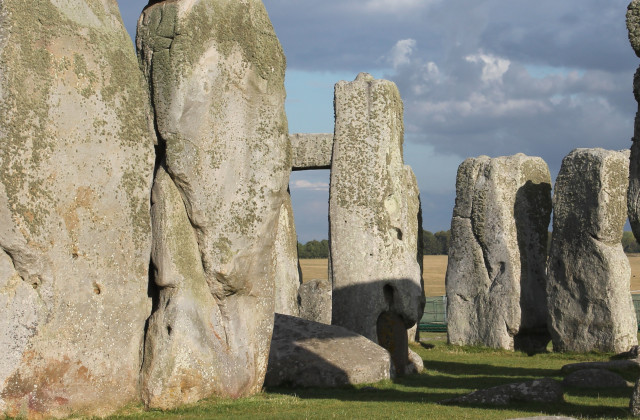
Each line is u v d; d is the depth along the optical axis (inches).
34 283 380.8
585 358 737.6
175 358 412.8
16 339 374.9
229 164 438.3
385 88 625.6
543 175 864.9
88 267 396.8
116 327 407.5
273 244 463.5
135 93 420.2
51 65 386.3
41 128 380.8
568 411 401.4
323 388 502.6
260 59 451.5
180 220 426.0
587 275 769.6
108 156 405.7
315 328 548.1
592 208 768.3
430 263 2650.1
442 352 801.6
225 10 438.6
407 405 423.8
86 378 394.9
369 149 621.6
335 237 621.6
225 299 440.8
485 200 850.8
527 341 831.7
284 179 462.6
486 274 843.4
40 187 379.2
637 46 404.5
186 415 394.6
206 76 430.3
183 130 423.8
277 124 459.2
